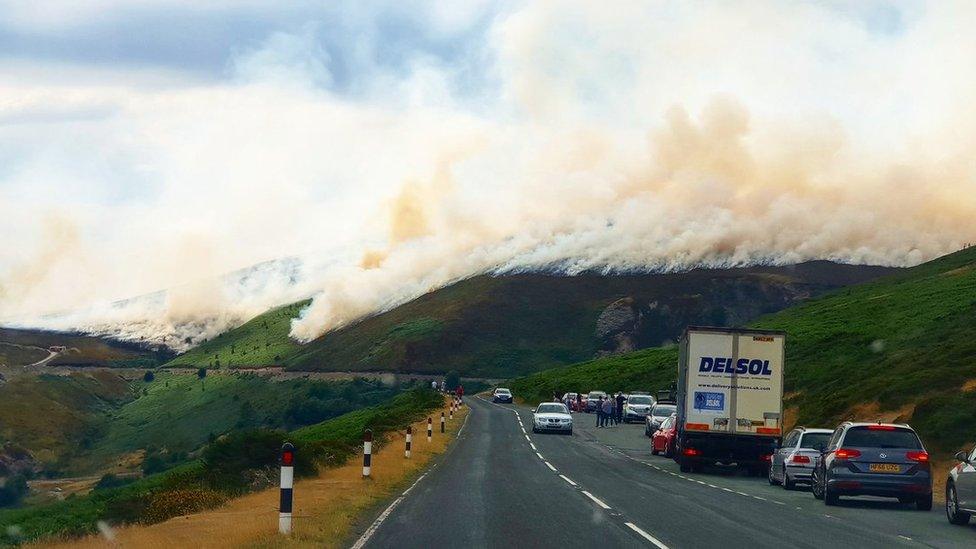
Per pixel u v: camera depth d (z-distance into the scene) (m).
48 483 107.19
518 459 35.72
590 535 14.88
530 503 19.98
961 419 31.92
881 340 60.97
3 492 94.81
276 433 27.86
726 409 31.05
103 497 41.88
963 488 17.39
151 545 13.60
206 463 27.23
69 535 21.27
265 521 15.54
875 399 39.25
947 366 39.97
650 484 26.38
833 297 118.44
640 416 69.88
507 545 13.69
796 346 74.94
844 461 21.00
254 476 26.53
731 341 31.17
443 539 14.26
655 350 132.38
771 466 28.73
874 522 18.05
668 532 15.45
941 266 112.44
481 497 21.20
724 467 34.62
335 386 196.50
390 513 17.78
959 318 54.56
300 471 26.16
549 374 134.50
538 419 55.56
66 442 161.12
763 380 31.11
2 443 144.50
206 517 17.95
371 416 71.38
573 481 26.45
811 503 22.22
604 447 45.84
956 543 14.95
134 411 196.75
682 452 31.16
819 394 49.53
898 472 20.83
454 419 66.38
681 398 32.31
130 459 138.12
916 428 33.16
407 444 33.94
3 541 23.41
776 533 15.67
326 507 17.77
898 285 109.44
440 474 28.00
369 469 24.94
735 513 18.91
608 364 126.38
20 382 194.38
